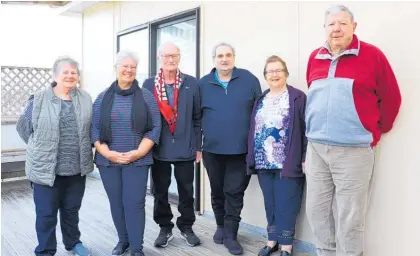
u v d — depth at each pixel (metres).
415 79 2.02
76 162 2.35
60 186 2.39
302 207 2.64
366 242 2.27
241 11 3.07
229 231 2.66
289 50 2.70
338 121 1.91
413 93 2.03
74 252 2.63
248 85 2.56
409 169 2.07
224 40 3.25
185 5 3.65
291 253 2.49
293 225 2.45
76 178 2.46
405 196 2.09
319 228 2.18
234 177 2.62
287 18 2.70
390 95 1.94
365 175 1.95
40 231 2.37
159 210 2.75
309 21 2.55
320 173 2.07
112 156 2.30
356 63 1.91
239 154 2.56
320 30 2.48
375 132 1.97
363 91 1.89
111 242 2.87
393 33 2.11
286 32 2.71
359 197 1.97
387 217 2.17
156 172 2.67
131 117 2.32
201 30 3.46
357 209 1.98
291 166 2.33
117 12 4.80
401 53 2.08
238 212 2.66
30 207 3.86
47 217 2.35
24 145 5.25
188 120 2.57
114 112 2.32
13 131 5.17
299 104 2.34
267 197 2.52
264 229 2.94
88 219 3.45
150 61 4.19
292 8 2.66
